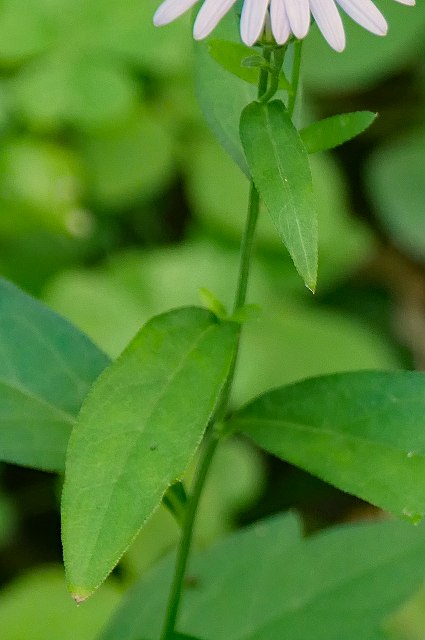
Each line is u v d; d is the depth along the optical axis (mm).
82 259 758
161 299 704
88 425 433
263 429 458
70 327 479
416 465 448
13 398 473
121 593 598
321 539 514
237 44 438
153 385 436
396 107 896
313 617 504
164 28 731
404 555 509
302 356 721
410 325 831
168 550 620
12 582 658
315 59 813
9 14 722
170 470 431
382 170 848
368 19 428
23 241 745
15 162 711
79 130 738
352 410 455
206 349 441
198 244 748
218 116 465
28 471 699
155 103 756
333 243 766
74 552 426
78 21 727
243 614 506
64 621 586
